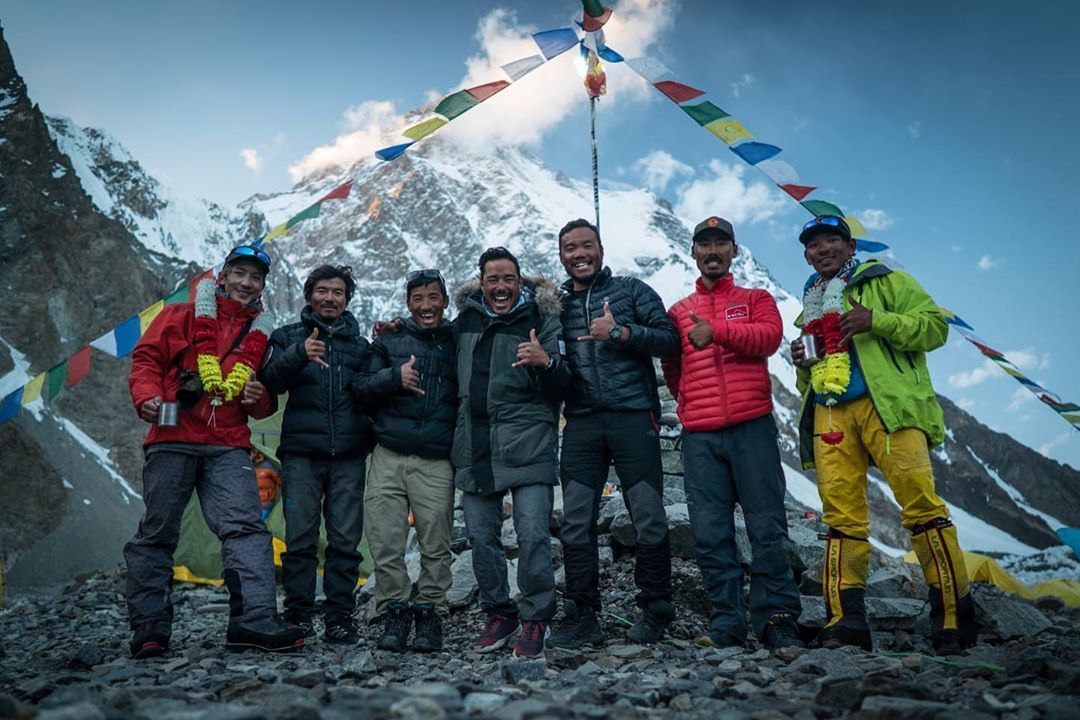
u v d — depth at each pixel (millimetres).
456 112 5586
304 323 5473
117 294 59500
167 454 4820
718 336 4949
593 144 5953
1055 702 2607
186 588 10867
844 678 3037
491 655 4832
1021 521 179500
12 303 52156
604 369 5094
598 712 2627
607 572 6203
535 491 4891
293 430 5305
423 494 5195
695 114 5430
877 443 4734
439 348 5379
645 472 4992
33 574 30219
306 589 5227
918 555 4680
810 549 6137
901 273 4984
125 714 2314
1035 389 5230
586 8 5559
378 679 3506
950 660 4160
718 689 3172
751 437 5043
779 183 5199
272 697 3021
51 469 35531
